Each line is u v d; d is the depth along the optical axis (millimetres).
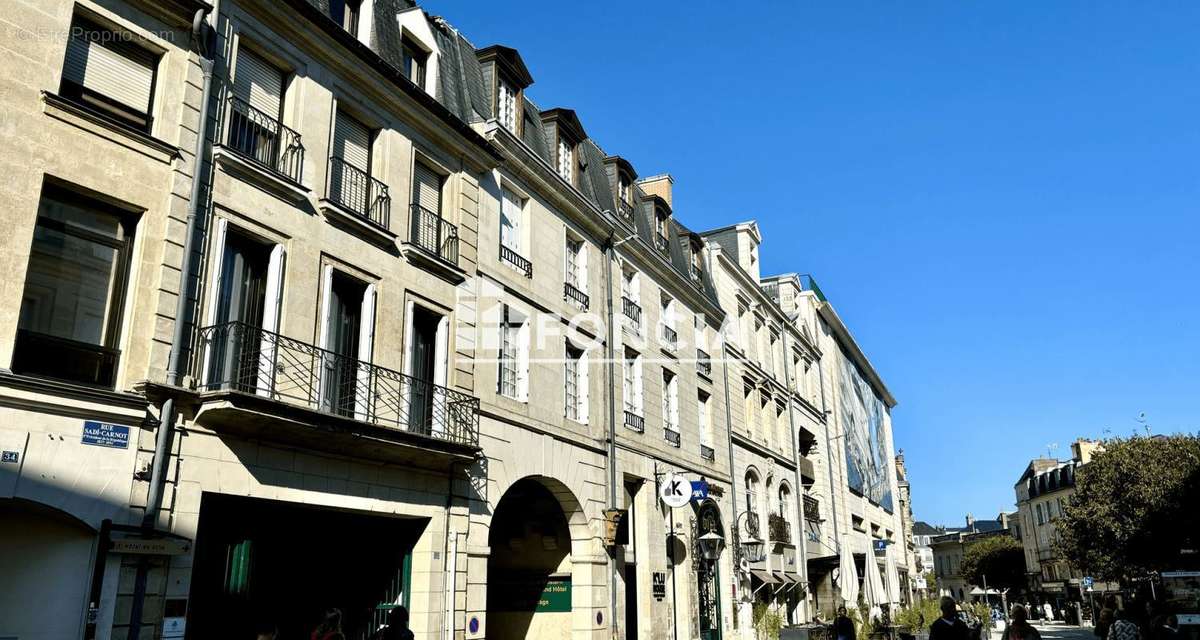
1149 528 36812
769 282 40969
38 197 8625
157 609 8945
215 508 10242
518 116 17953
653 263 22906
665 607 20203
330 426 10664
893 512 56781
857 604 28797
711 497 24047
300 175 11688
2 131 8422
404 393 12953
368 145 13492
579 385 18688
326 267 11930
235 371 10438
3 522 8242
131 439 9023
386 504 12188
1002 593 86125
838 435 41125
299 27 11945
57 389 8438
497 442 15055
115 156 9422
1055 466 82188
